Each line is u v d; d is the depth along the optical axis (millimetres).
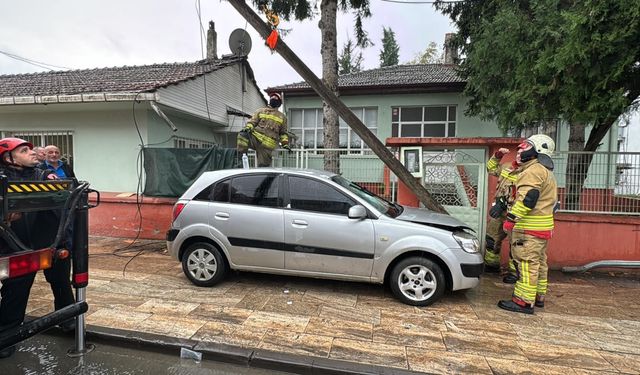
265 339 3539
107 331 3615
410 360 3219
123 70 11547
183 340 3475
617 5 4277
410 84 11477
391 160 5770
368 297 4637
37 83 9828
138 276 5328
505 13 5836
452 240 4305
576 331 3873
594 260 6008
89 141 8633
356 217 4359
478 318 4117
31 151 3330
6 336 2734
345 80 13039
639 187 5941
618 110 4992
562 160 6207
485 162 6234
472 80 7164
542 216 4230
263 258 4684
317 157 7895
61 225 3088
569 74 4824
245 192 4836
